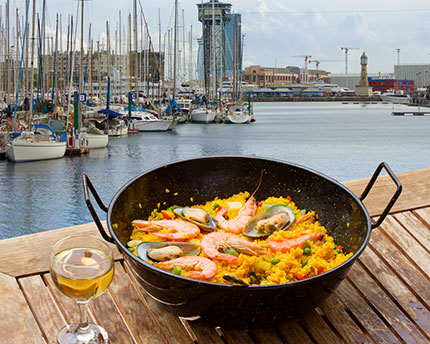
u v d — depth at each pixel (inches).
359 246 47.4
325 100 5088.6
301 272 44.4
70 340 43.7
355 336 51.2
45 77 1244.5
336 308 55.2
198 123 1622.8
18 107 946.7
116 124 1130.0
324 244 48.8
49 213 460.4
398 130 1493.6
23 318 50.9
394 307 56.7
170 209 57.1
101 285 40.3
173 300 42.1
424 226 75.6
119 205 51.2
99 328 46.5
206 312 42.2
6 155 751.7
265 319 42.5
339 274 42.1
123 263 61.4
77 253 41.1
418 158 852.0
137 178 55.2
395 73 7677.2
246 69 6466.5
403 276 63.0
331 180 56.0
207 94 1807.3
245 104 1956.2
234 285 39.3
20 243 63.4
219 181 61.9
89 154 826.2
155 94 1724.9
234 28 1951.3
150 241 49.3
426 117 2299.5
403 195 84.5
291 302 41.4
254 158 61.6
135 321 51.3
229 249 47.0
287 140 1143.0
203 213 55.3
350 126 1667.1
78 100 820.0
